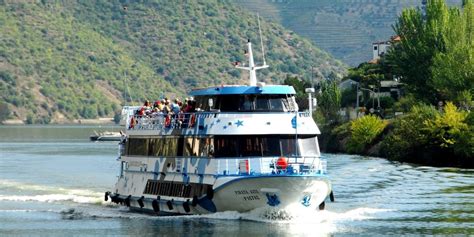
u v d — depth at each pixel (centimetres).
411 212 9481
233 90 8462
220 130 8400
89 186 13025
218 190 8350
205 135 8494
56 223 9081
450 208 9775
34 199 11119
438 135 16100
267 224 8438
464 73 18538
